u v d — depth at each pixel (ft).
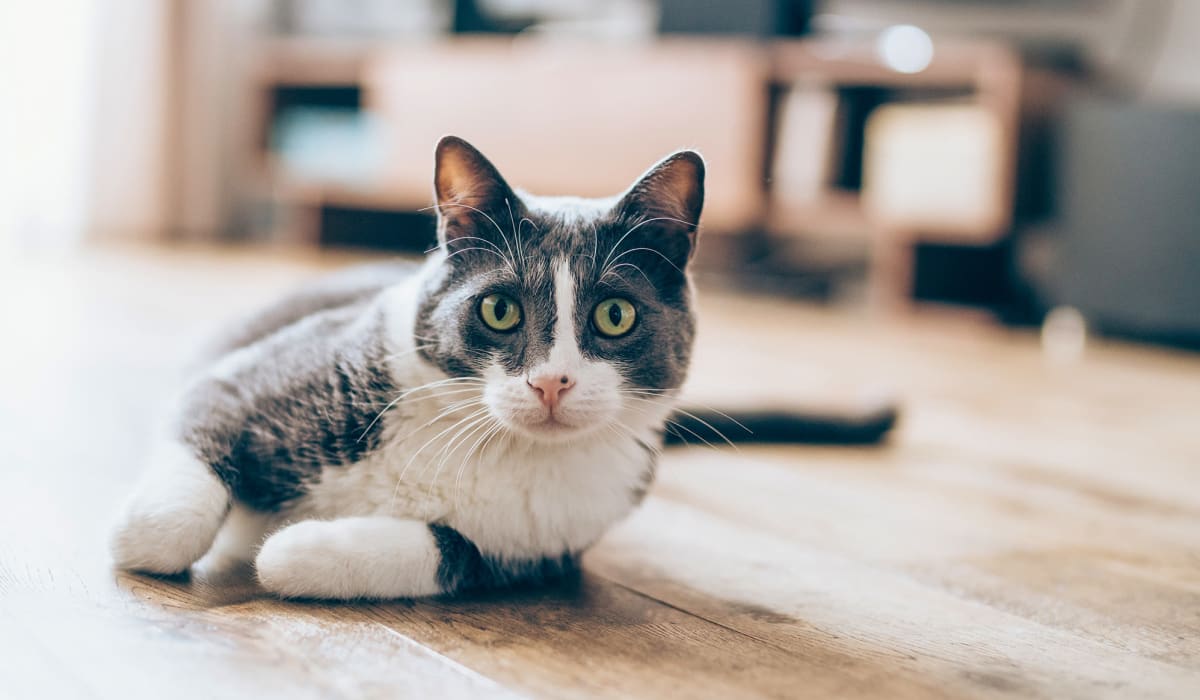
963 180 12.14
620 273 3.48
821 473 5.61
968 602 3.63
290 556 3.09
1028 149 12.34
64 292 10.20
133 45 15.05
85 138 14.69
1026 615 3.52
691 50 13.20
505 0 15.14
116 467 4.49
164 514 3.16
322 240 16.33
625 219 3.55
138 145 15.31
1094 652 3.19
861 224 12.77
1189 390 9.14
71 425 5.21
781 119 13.28
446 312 3.41
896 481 5.53
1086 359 10.76
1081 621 3.49
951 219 12.19
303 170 16.05
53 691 2.39
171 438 3.50
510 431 3.40
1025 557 4.25
